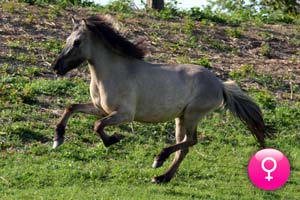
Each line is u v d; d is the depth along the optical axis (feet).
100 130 43.68
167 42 77.00
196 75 47.09
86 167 50.39
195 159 54.49
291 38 85.81
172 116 46.60
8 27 73.41
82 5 86.63
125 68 44.83
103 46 44.47
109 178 48.62
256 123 48.88
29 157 51.08
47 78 65.00
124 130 57.77
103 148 54.03
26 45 70.23
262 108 65.87
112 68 44.50
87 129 56.80
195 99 46.93
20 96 60.03
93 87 44.96
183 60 72.28
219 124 61.72
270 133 49.83
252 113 48.80
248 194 48.08
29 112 58.23
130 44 44.91
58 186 46.32
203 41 79.51
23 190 44.65
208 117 62.59
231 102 48.57
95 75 44.60
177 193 46.14
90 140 55.57
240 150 57.57
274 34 86.38
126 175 49.16
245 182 50.83
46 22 75.97
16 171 47.91
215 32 82.64
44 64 67.26
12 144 52.90
